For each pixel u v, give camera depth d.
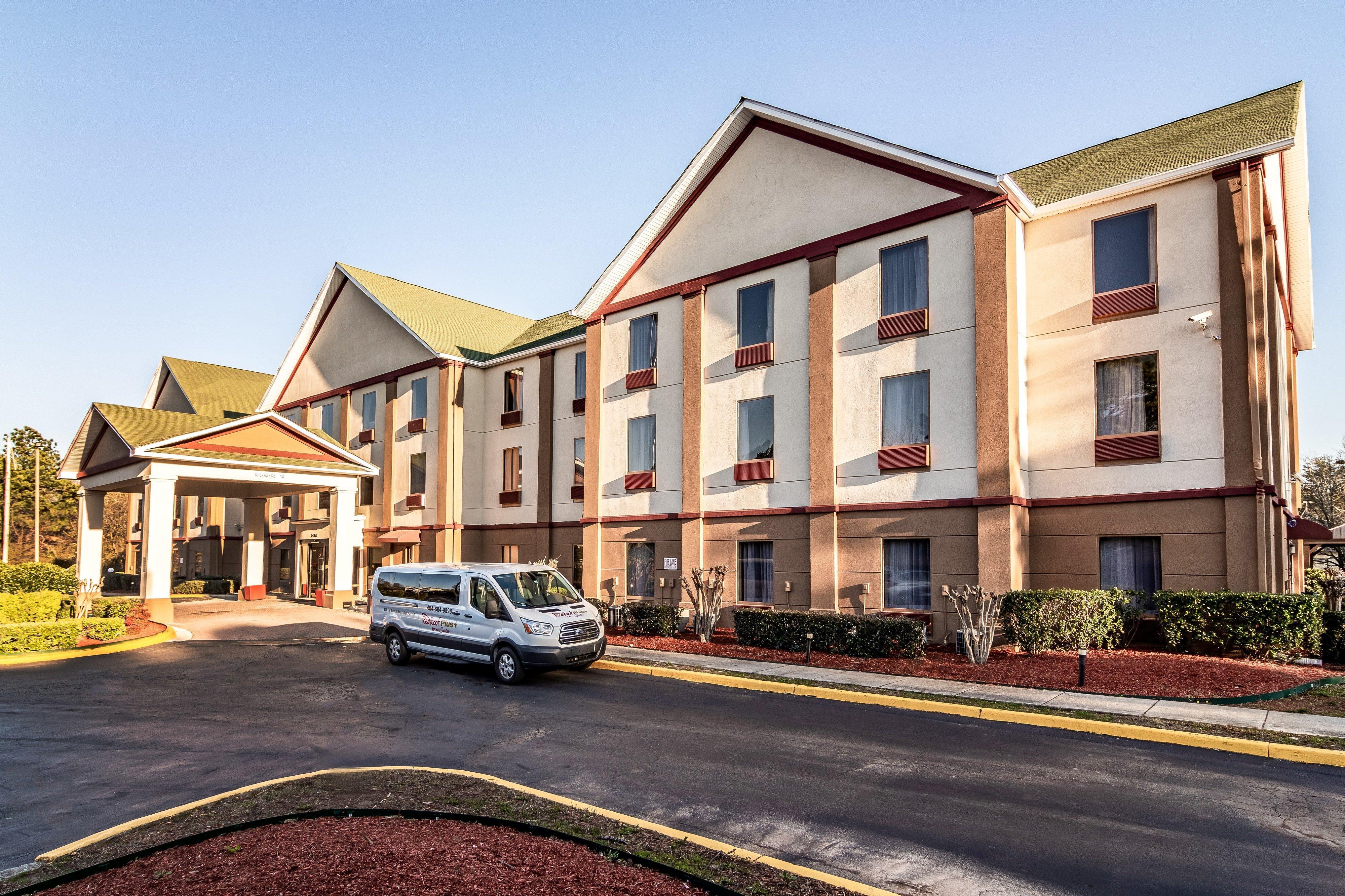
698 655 17.81
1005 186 17.73
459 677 15.99
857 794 8.20
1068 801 7.96
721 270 23.45
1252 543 15.64
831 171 21.17
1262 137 16.45
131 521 48.06
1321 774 8.80
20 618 21.53
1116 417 17.66
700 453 23.36
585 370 28.75
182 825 7.11
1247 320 15.89
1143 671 13.70
